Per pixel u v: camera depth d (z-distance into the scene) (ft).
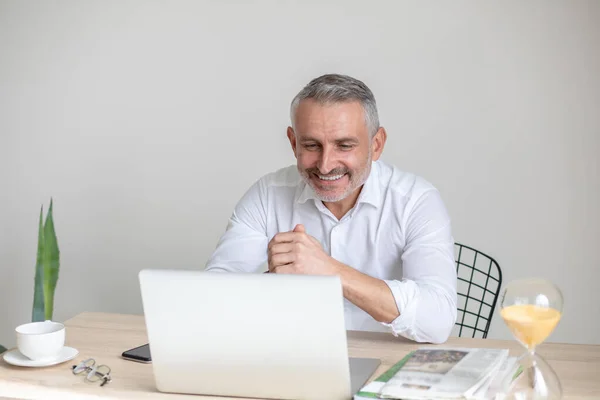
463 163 10.75
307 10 11.07
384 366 5.16
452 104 10.71
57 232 12.17
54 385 4.89
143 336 5.99
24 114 12.15
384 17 10.83
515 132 10.57
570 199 10.49
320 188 6.50
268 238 7.42
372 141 6.51
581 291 10.55
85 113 11.94
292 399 4.48
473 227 10.80
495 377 4.40
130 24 11.68
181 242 11.76
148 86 11.69
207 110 11.51
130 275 11.96
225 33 11.35
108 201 11.96
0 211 12.34
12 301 12.39
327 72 11.08
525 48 10.46
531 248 10.65
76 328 6.23
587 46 10.29
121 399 4.66
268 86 11.28
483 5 10.52
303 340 4.28
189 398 4.61
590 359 5.31
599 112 10.32
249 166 11.45
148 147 11.76
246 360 4.43
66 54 11.93
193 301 4.40
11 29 12.08
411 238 6.79
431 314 5.77
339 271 5.69
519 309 4.15
